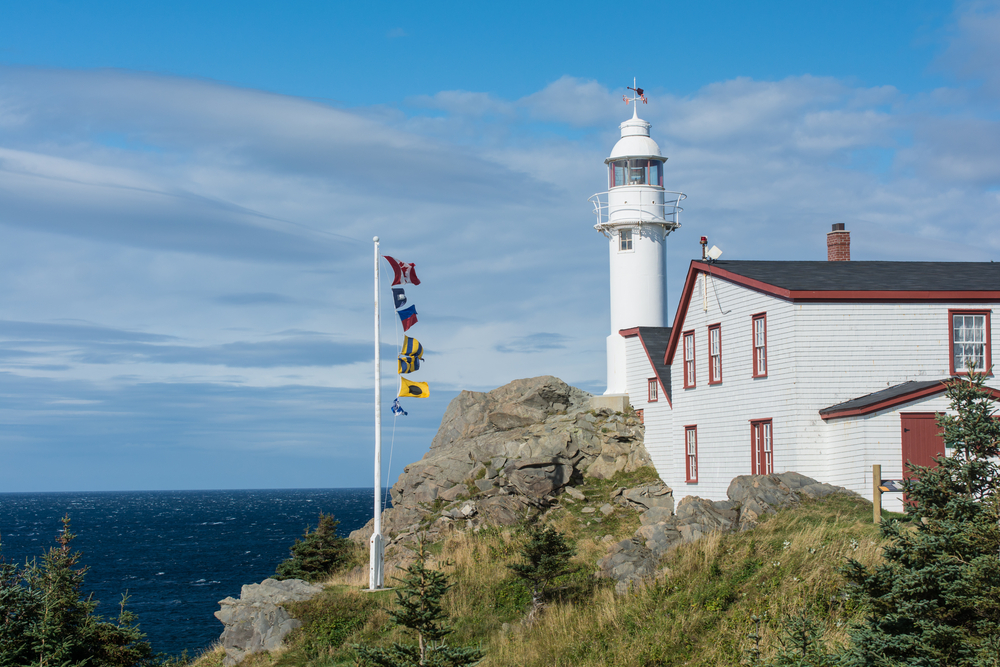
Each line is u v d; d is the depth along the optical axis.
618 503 40.62
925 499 17.00
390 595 30.42
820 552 22.73
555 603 27.20
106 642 20.77
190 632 47.81
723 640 20.67
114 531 136.88
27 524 162.38
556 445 44.75
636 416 48.12
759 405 32.81
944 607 15.47
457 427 53.19
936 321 31.03
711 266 36.03
